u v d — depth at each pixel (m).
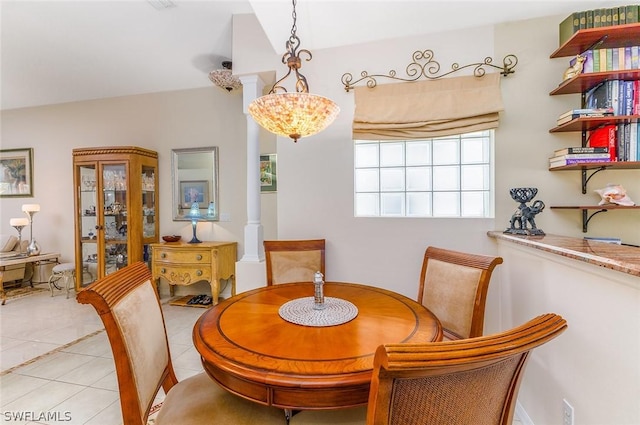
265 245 2.14
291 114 1.35
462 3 1.88
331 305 1.40
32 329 2.87
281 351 0.96
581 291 1.17
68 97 4.11
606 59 1.72
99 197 3.66
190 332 2.80
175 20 2.71
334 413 1.03
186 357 2.33
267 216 3.64
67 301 3.70
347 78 2.29
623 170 1.92
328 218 2.35
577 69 1.75
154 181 3.91
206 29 2.83
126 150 3.57
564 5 1.89
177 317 3.17
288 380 0.82
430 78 2.15
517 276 1.75
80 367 2.18
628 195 1.91
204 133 3.83
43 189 4.38
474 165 2.26
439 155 2.33
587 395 1.14
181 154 3.90
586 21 1.70
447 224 2.16
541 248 1.34
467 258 1.56
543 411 1.44
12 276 4.18
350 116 2.30
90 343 2.57
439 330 1.13
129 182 3.57
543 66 2.00
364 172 2.45
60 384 1.98
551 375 1.37
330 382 0.82
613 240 1.76
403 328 1.13
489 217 2.10
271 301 1.48
